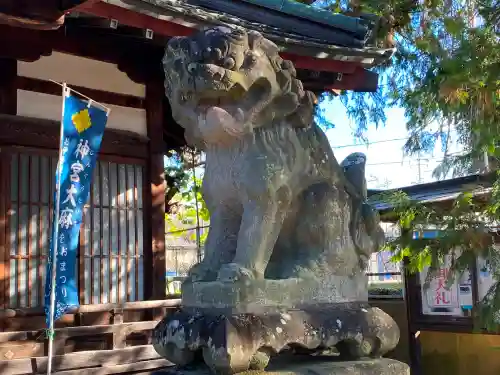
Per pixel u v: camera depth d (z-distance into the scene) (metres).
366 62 5.39
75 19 4.92
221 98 2.34
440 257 3.84
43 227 5.30
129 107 6.09
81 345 5.39
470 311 5.91
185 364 2.36
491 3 3.76
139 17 4.24
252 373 2.15
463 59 3.21
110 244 5.80
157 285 6.04
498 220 3.87
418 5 5.05
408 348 6.65
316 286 2.50
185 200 10.73
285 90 2.40
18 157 5.23
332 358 2.62
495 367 6.45
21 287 5.14
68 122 4.18
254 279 2.27
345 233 2.66
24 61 5.30
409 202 3.92
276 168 2.38
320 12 5.43
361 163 2.94
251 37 2.28
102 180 5.80
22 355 4.83
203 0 4.98
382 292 9.18
